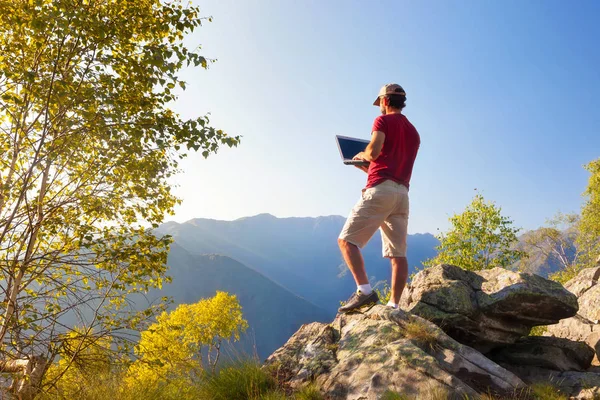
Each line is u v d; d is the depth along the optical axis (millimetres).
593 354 6059
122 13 6238
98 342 5137
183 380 4516
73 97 5348
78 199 6176
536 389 4285
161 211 7309
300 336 5543
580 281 10805
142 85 6273
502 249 28125
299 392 4309
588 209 35812
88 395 4195
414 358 4098
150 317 5781
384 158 4785
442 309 5852
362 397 3938
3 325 4805
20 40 5961
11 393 4523
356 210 4883
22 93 5863
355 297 5266
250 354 4801
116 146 5824
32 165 5332
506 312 5680
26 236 5586
